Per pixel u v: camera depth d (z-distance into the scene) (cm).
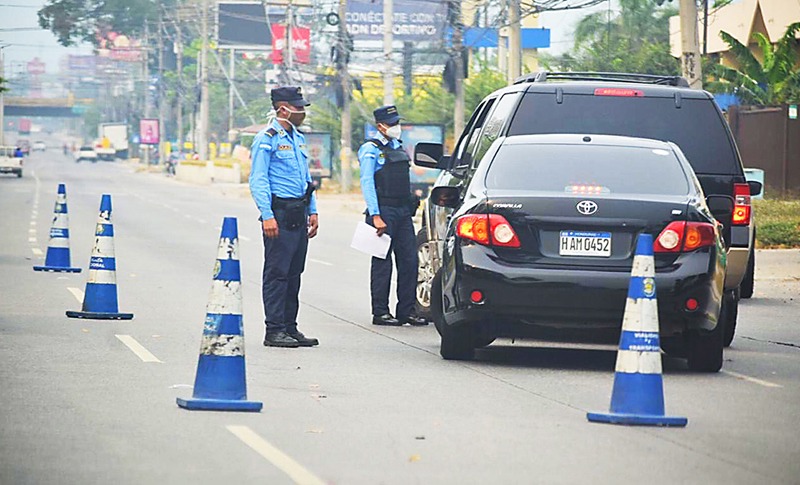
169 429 2261
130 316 3909
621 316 2914
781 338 3797
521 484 1914
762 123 10425
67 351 3183
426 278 4012
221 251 2498
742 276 3569
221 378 2462
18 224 8831
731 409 2566
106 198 3941
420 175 13300
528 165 3109
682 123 3566
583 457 2098
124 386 2691
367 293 4950
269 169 3372
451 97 16200
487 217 2973
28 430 2238
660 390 2386
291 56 18512
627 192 3039
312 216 3469
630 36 15638
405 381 2847
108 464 1995
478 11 12875
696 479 1967
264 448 2123
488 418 2422
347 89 16312
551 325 2950
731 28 12781
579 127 3538
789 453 2169
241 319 2489
